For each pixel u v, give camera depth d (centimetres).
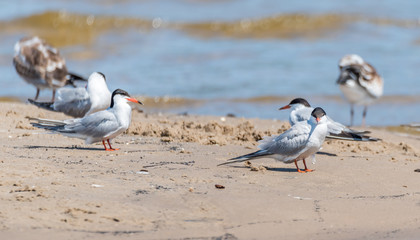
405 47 3062
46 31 3431
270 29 3419
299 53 2962
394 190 978
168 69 2653
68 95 1503
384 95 2306
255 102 2194
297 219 811
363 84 1869
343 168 1130
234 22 3472
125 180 961
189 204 850
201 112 2062
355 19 3491
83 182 934
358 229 780
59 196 855
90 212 796
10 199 834
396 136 1616
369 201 906
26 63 1898
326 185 996
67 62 2769
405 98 2275
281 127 1542
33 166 1026
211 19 3597
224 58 2869
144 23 3512
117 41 3250
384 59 2833
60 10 3584
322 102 2231
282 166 1138
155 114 1831
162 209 825
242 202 870
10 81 2456
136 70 2638
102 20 3525
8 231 725
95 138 1201
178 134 1392
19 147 1198
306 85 2414
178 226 767
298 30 3391
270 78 2506
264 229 770
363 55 2906
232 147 1295
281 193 930
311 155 1106
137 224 768
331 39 3250
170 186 936
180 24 3475
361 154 1286
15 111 1625
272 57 2878
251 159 1101
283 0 4025
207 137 1381
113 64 2753
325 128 1073
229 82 2439
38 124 1210
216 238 734
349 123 1986
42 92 2325
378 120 2016
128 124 1211
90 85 1492
